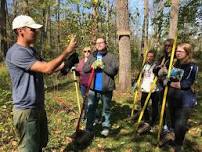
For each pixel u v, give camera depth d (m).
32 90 1.83
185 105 2.38
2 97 3.44
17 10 8.81
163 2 7.67
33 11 9.66
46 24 10.57
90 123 2.82
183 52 2.40
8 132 2.86
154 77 2.97
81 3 5.38
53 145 2.69
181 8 8.76
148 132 2.99
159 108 3.46
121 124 3.21
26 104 1.83
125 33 4.72
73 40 1.73
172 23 6.29
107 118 2.88
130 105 3.94
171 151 2.63
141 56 8.46
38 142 1.96
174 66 2.48
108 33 7.38
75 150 2.64
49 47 9.44
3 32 9.05
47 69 1.75
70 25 6.51
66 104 3.94
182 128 2.40
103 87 2.77
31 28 1.79
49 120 3.30
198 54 9.20
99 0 5.40
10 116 3.12
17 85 1.83
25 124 1.85
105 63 2.77
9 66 1.83
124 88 4.72
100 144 2.76
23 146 1.89
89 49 3.23
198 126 3.23
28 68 1.77
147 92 3.06
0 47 9.14
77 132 2.76
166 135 2.72
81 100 4.30
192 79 2.38
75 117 3.44
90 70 2.82
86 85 2.86
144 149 2.67
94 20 5.92
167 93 2.59
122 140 2.84
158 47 3.82
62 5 6.88
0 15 9.12
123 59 4.72
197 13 8.83
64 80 6.00
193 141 2.84
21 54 1.77
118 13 4.70
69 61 2.09
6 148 2.65
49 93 4.85
